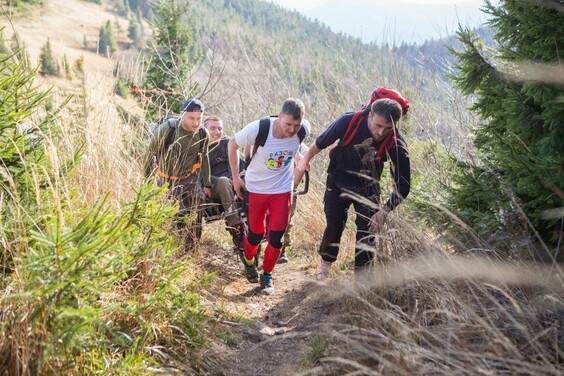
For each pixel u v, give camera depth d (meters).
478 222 3.79
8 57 3.41
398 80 6.52
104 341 2.86
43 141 3.46
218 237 6.57
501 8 3.79
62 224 2.85
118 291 3.43
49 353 2.51
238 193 5.19
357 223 4.39
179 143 5.08
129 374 2.86
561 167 3.20
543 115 3.38
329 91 7.33
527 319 2.95
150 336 3.22
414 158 5.51
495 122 4.06
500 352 2.65
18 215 2.88
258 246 5.31
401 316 3.32
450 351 2.62
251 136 4.76
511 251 3.39
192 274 4.46
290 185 4.98
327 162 7.11
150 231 3.38
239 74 8.41
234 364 3.49
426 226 4.26
